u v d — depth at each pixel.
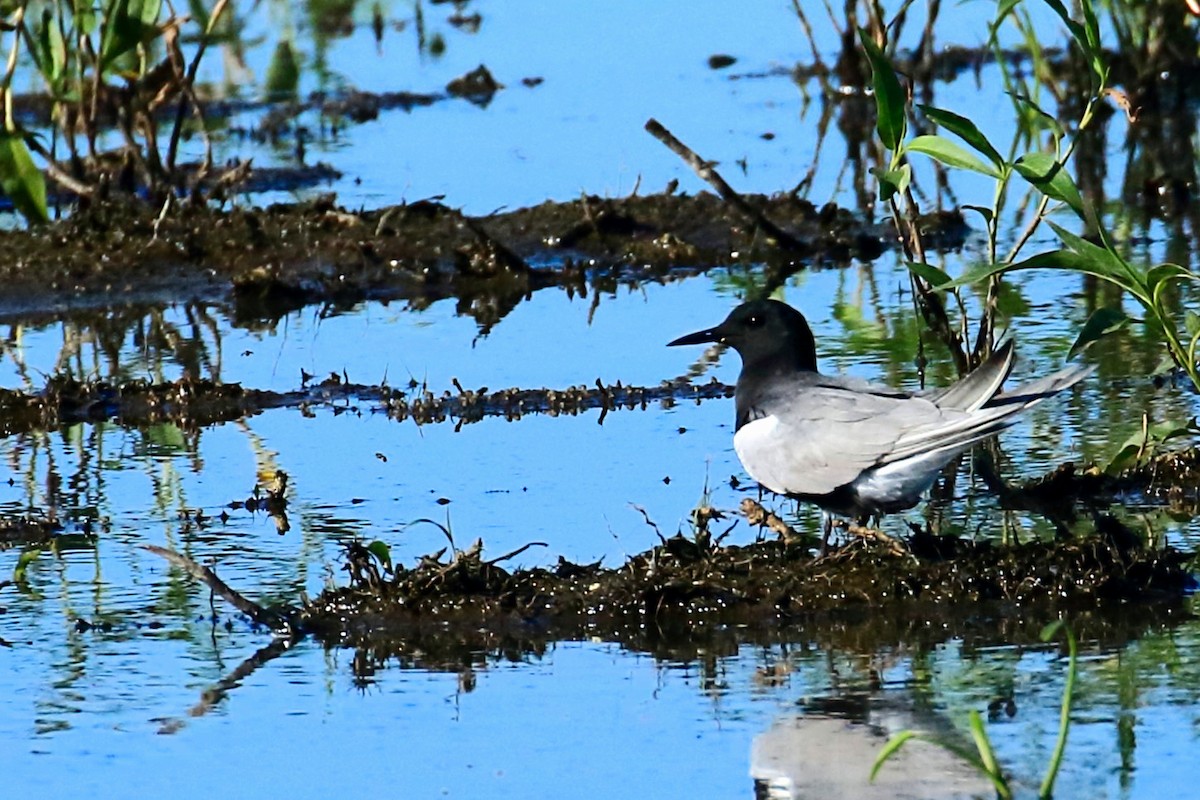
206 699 9.74
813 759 8.79
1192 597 10.69
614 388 14.84
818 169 21.17
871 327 16.12
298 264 18.33
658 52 26.12
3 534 12.30
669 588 10.71
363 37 27.02
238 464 13.60
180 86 19.56
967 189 20.52
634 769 8.76
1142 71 22.48
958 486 12.79
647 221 19.22
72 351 16.52
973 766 8.57
